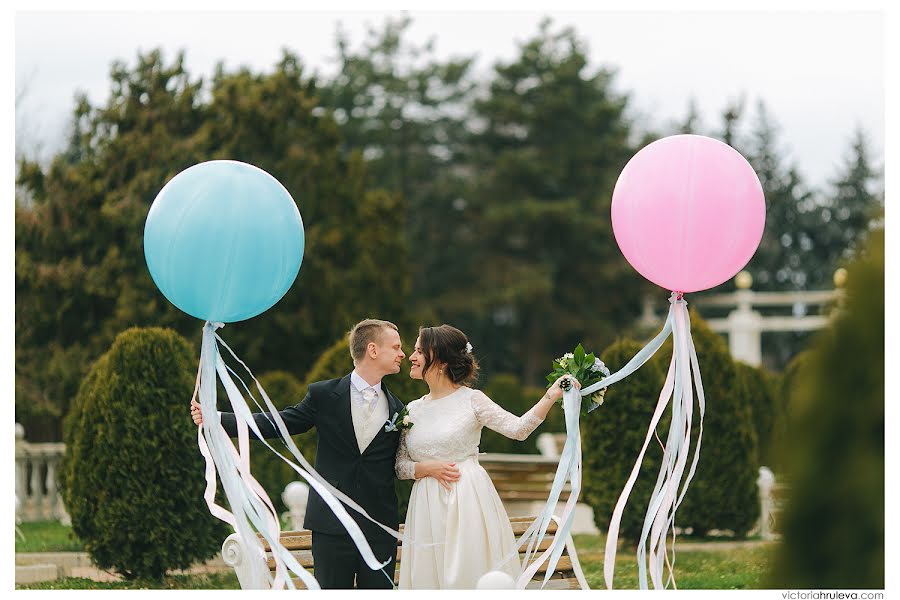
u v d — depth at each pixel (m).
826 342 3.27
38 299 16.30
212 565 9.32
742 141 43.75
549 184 36.59
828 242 42.72
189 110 18.81
